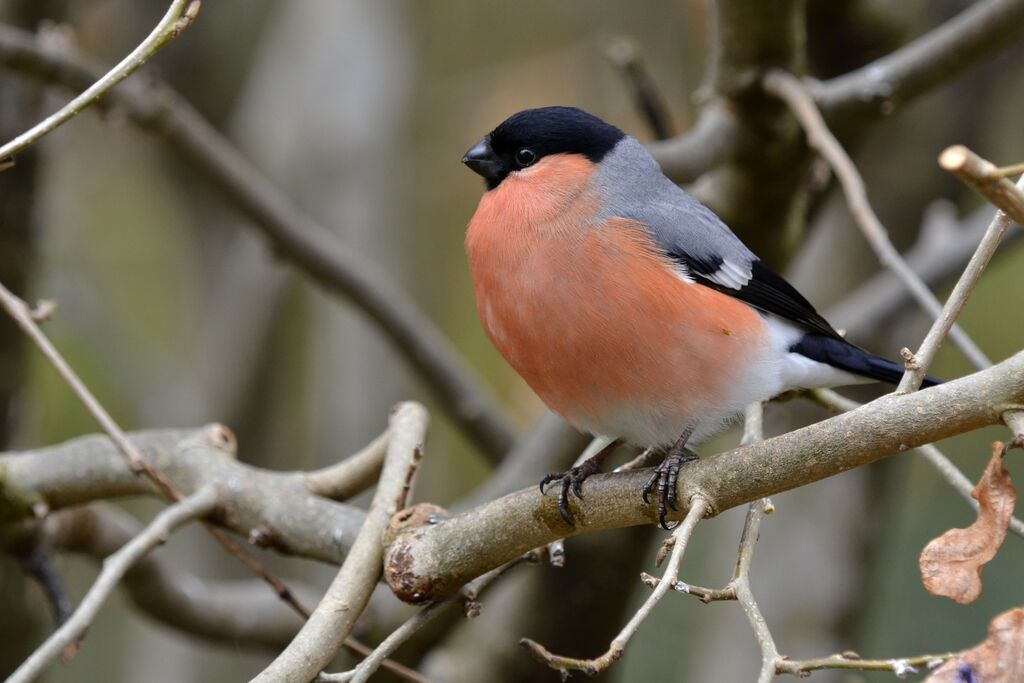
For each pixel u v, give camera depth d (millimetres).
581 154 7504
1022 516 13039
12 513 7664
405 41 13922
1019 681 4402
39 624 9508
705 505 5477
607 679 10234
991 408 4953
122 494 7715
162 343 15125
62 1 10547
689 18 12812
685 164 8359
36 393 12984
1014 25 8594
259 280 13102
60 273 13141
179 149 10055
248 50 13773
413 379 13430
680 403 6988
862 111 8805
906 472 12359
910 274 7285
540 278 6996
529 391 14766
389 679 9258
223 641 9523
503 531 5992
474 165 7738
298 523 7152
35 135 5266
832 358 7727
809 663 4773
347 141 13508
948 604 12719
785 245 9305
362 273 10531
